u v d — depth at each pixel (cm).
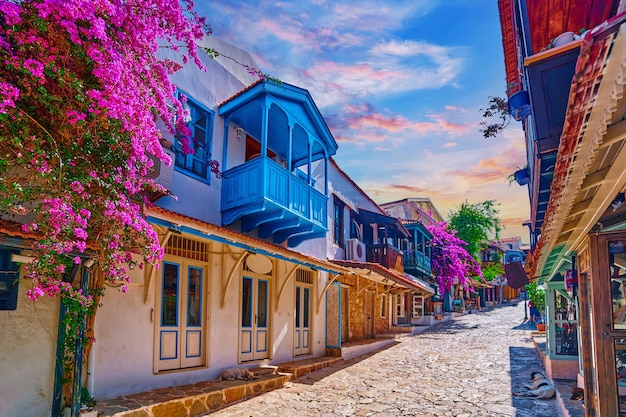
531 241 1331
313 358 1399
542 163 658
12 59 426
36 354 570
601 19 696
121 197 506
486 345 1731
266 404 870
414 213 3269
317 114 1239
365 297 2066
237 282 1092
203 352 980
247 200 1026
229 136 1145
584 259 487
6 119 420
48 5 421
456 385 1041
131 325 802
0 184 424
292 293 1362
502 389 977
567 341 1009
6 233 489
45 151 454
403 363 1382
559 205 381
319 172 1664
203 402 797
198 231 765
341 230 1878
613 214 424
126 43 532
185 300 940
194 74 1042
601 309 416
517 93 688
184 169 993
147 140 535
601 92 230
